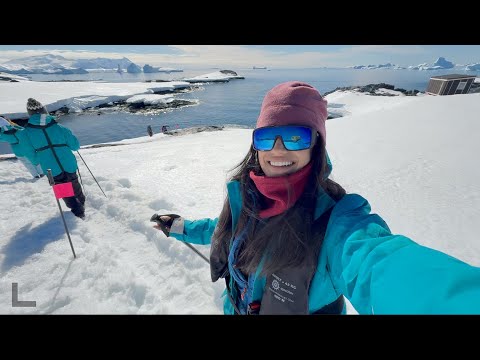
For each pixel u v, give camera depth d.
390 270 0.66
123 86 83.56
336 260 0.88
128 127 38.56
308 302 0.97
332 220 0.92
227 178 1.25
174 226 1.69
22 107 34.41
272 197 0.96
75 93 58.06
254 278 1.07
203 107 64.56
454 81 62.94
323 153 0.98
